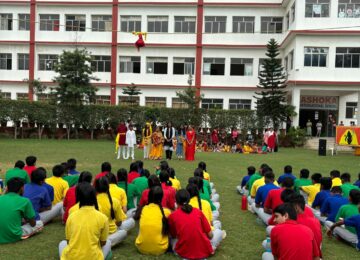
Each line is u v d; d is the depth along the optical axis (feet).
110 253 15.61
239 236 20.45
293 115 83.10
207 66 101.60
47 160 48.55
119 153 52.90
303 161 54.90
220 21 100.89
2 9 104.32
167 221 16.75
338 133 66.28
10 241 17.94
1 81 104.01
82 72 86.43
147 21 102.53
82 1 101.86
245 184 30.17
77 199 14.08
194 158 55.83
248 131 84.38
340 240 20.06
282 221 13.73
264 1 97.86
